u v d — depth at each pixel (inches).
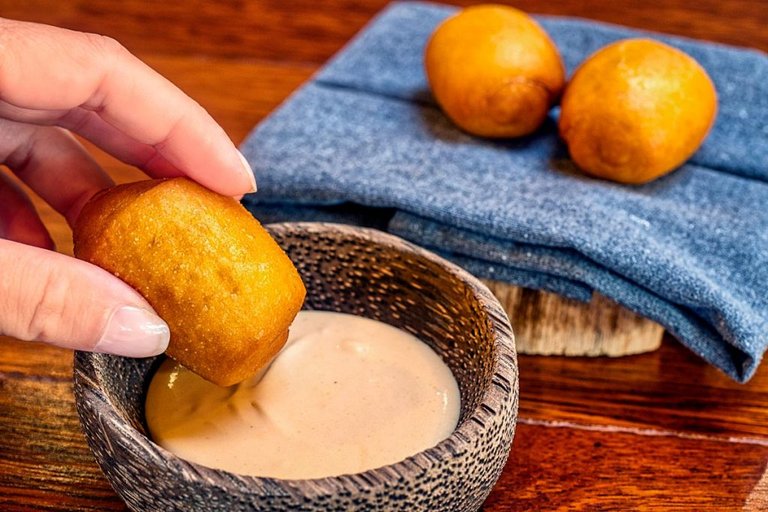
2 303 10.8
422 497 10.5
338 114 17.1
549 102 16.2
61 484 12.6
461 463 10.6
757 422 13.7
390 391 12.4
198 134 12.1
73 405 13.6
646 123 14.9
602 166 15.3
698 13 23.1
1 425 13.3
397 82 18.0
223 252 11.2
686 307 13.9
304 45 21.5
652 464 13.1
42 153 14.1
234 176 12.3
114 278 11.1
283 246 13.3
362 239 13.1
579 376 14.4
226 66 20.5
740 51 19.0
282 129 16.5
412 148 16.1
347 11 23.1
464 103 16.1
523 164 15.8
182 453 11.6
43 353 14.4
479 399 11.4
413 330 13.2
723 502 12.6
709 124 15.6
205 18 22.5
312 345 12.9
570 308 14.4
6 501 12.4
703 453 13.3
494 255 14.2
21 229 14.4
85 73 11.6
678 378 14.4
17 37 11.3
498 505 12.5
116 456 10.6
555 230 13.9
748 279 14.0
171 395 12.3
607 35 19.4
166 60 20.6
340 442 11.7
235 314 11.2
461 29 16.3
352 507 10.2
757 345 13.3
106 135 13.7
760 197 15.5
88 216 11.5
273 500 10.2
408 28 19.8
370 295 13.4
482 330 12.0
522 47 15.9
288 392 12.3
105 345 11.0
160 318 11.2
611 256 13.7
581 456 13.2
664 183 15.7
